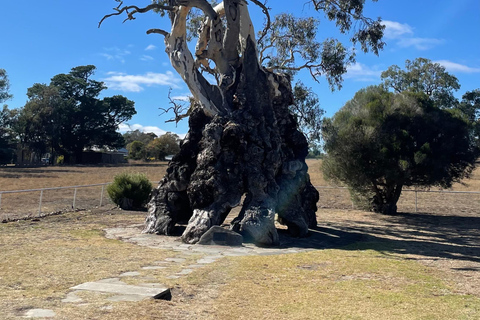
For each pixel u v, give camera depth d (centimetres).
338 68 2173
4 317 519
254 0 1645
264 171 1388
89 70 8738
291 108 2356
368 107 2138
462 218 2056
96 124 8612
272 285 764
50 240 1180
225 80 1506
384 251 1143
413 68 5403
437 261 1009
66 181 3969
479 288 766
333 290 739
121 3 1463
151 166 7356
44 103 7938
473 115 6041
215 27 1533
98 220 1688
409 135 2070
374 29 1922
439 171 2030
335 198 2822
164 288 681
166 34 1509
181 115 1792
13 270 799
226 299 668
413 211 2344
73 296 627
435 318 600
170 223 1384
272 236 1248
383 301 676
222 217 1325
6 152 7550
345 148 2111
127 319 532
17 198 2498
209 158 1351
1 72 7412
